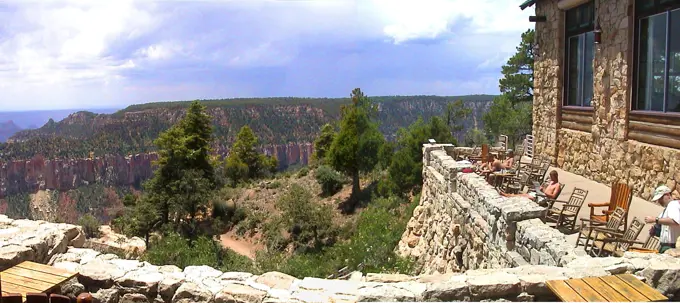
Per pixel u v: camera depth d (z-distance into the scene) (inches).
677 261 229.3
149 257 764.0
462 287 219.8
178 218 1471.5
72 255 284.8
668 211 266.5
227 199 1782.7
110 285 249.1
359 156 1497.3
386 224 953.5
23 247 266.5
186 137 1641.2
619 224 293.7
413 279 243.6
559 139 639.8
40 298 196.1
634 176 467.2
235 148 2347.4
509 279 221.9
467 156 696.4
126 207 1724.9
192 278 247.1
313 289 230.2
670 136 414.6
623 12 474.3
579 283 209.5
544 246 271.0
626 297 194.5
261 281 241.3
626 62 472.4
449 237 486.3
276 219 1481.3
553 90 645.9
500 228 334.3
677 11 404.8
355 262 732.7
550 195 382.3
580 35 590.6
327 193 1657.2
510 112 1208.8
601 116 526.0
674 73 412.2
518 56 1256.8
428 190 651.5
